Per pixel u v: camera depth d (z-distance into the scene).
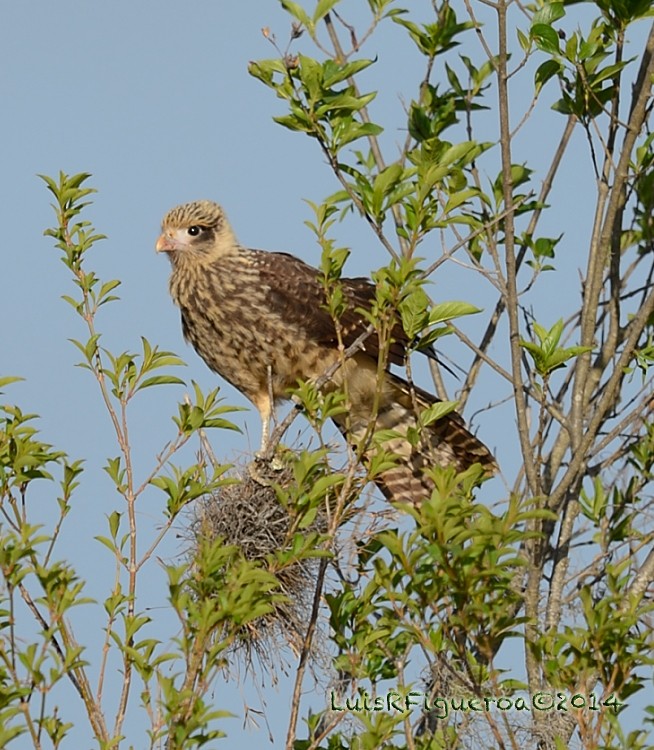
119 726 9.58
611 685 9.70
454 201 11.15
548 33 12.86
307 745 10.77
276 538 12.40
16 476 10.46
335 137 12.38
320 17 13.09
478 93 14.95
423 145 11.94
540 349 12.02
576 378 12.75
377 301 10.91
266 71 12.70
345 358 11.14
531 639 11.19
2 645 9.63
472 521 10.13
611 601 9.83
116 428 10.80
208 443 12.84
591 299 12.77
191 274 15.08
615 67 12.99
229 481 10.66
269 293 14.82
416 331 10.98
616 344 13.18
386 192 11.87
